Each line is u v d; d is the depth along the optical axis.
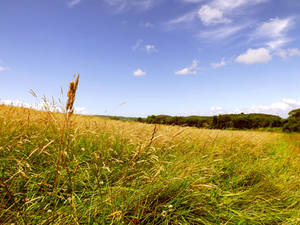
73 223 1.44
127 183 2.05
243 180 2.97
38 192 1.85
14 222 1.30
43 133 2.90
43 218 1.48
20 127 2.87
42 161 2.41
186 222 1.74
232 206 2.17
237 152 4.03
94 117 4.73
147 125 4.67
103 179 2.25
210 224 1.81
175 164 2.52
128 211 1.75
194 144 3.94
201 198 2.04
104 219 1.63
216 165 3.03
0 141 2.35
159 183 2.00
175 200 1.97
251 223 1.90
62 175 2.02
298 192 2.59
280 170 3.67
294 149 5.95
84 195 1.93
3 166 2.07
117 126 4.05
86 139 3.29
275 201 2.44
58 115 2.80
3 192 1.72
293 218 2.00
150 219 1.78
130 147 3.20
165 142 2.94
